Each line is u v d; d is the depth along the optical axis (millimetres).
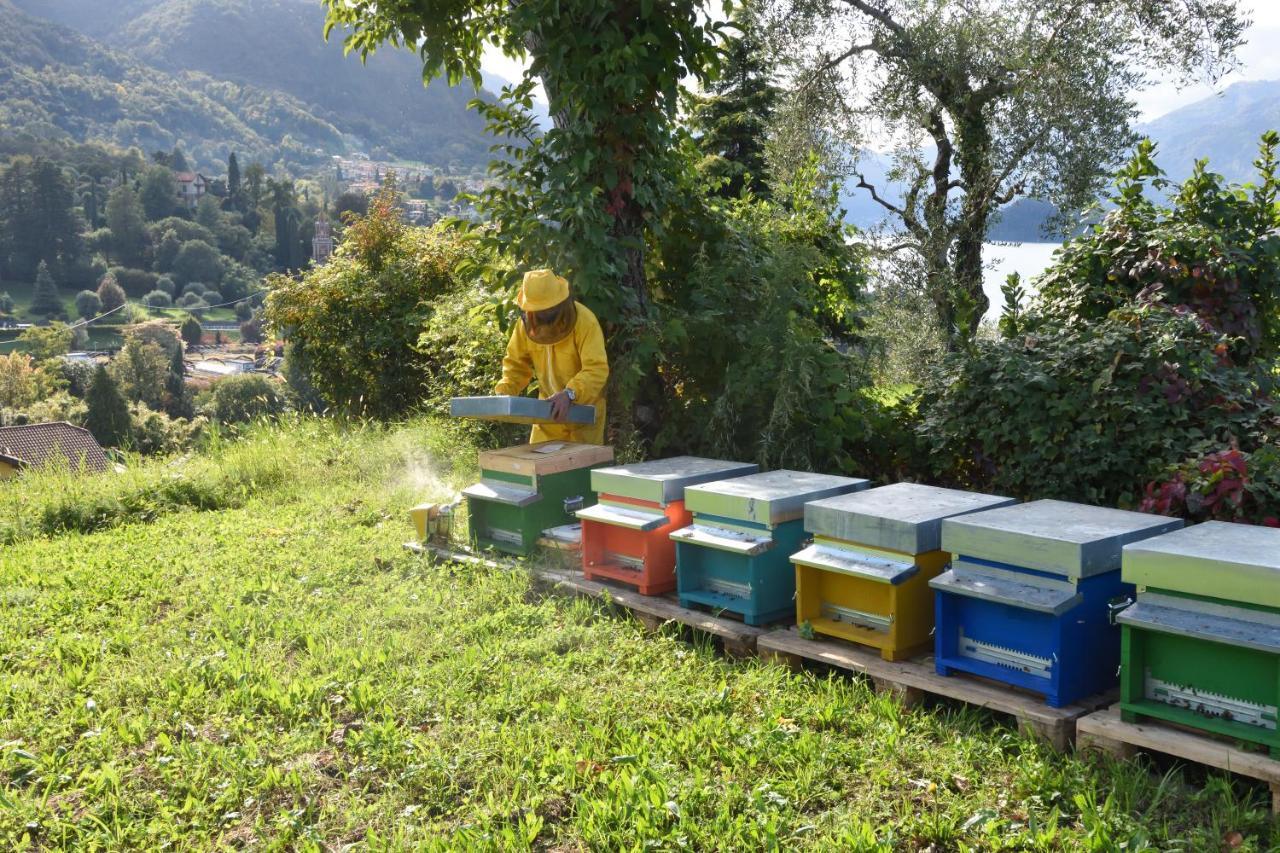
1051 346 6008
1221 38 14461
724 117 22891
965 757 3633
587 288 7016
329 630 5316
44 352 112250
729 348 7531
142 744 4176
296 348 16516
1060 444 5785
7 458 29266
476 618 5375
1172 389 5422
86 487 9539
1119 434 5574
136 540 7969
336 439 11562
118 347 145875
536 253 7188
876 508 4371
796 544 4832
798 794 3461
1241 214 6871
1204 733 3359
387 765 3846
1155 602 3410
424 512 6738
